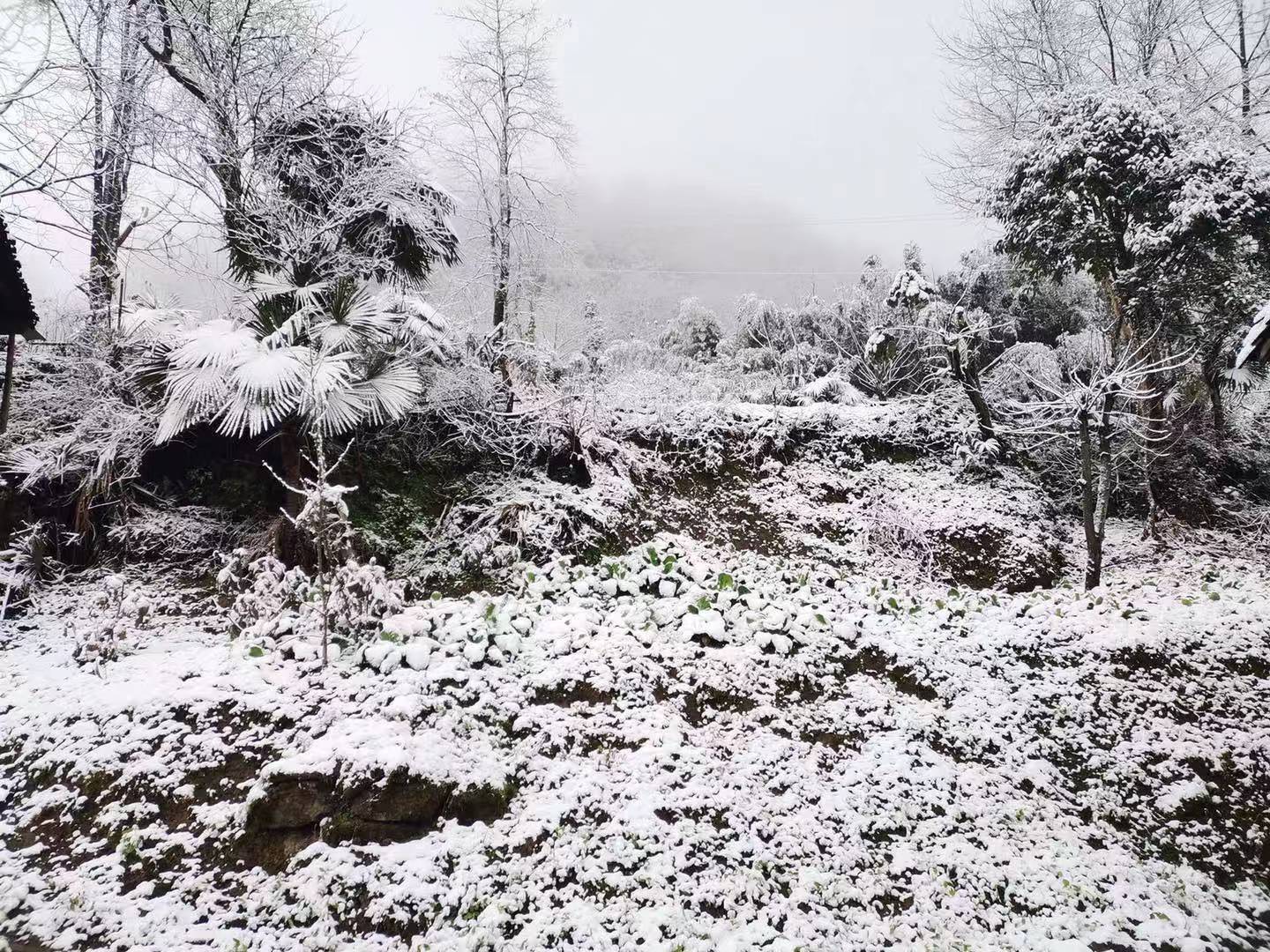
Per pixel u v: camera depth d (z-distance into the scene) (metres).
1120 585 7.73
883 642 5.66
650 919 3.40
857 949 3.44
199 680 4.36
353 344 5.87
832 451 9.47
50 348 7.70
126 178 7.46
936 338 11.35
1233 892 4.02
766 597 6.12
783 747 4.58
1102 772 4.75
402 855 3.55
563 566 6.32
